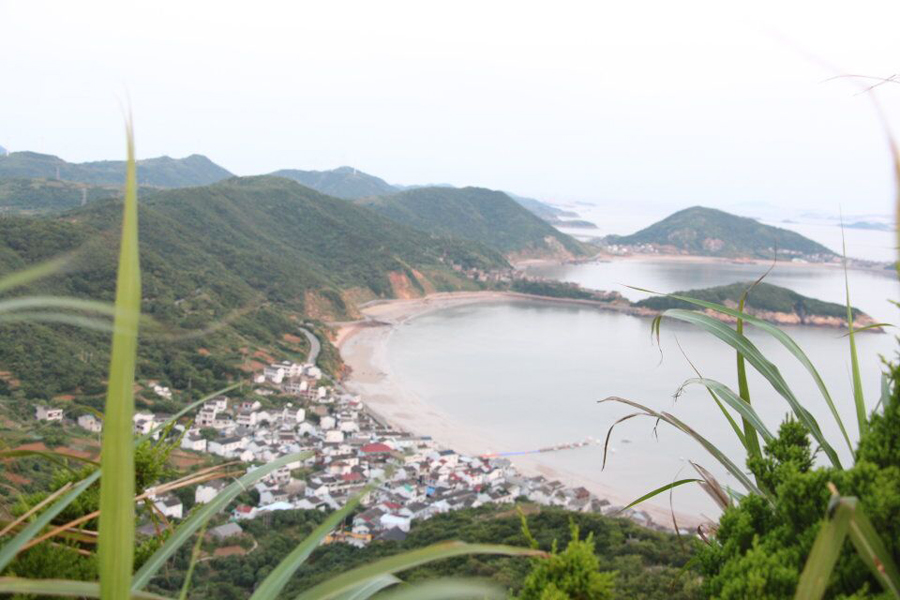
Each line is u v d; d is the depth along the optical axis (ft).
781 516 6.56
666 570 43.24
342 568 81.87
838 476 5.98
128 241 3.22
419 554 4.10
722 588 6.14
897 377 6.17
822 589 3.64
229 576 86.43
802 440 7.35
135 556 9.55
